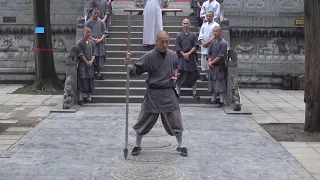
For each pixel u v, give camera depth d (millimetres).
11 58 17828
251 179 6402
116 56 14500
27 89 15922
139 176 6449
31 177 6410
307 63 9383
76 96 12180
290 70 17641
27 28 17719
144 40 14484
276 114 11695
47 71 15789
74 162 7145
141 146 8086
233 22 17516
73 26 17719
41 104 12914
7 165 6973
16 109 12062
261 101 14117
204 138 8820
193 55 12258
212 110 11820
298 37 17625
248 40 17672
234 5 17531
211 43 12055
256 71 17641
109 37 15562
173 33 15641
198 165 7027
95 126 9805
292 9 17562
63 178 6375
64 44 17812
